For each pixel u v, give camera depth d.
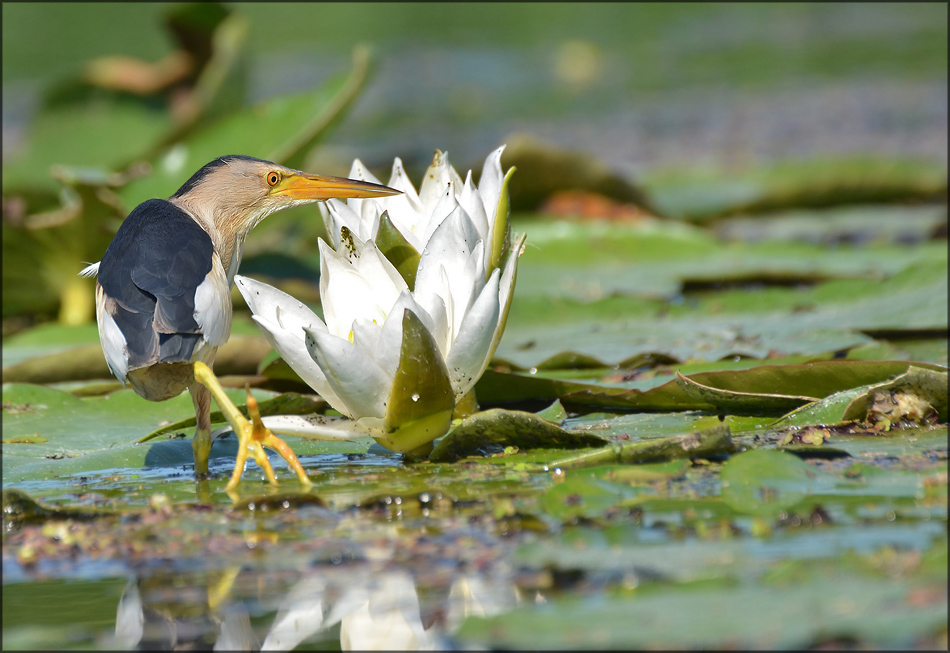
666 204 22.02
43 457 7.96
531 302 12.76
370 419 6.80
